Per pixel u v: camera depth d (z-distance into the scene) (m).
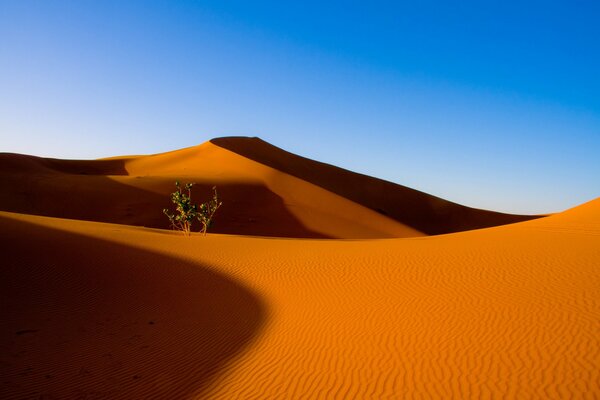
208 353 9.02
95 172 87.94
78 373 7.96
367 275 14.73
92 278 14.15
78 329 10.11
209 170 78.31
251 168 78.81
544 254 14.63
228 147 93.56
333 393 7.02
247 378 7.80
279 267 17.00
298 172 88.44
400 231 67.94
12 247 16.16
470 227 84.75
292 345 9.26
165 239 23.80
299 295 13.15
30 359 8.38
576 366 7.09
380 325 9.96
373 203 83.50
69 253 16.72
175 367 8.34
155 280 14.79
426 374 7.37
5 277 12.95
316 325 10.41
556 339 8.12
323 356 8.55
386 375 7.48
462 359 7.77
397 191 92.44
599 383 6.55
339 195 76.62
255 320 11.16
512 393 6.51
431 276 13.70
